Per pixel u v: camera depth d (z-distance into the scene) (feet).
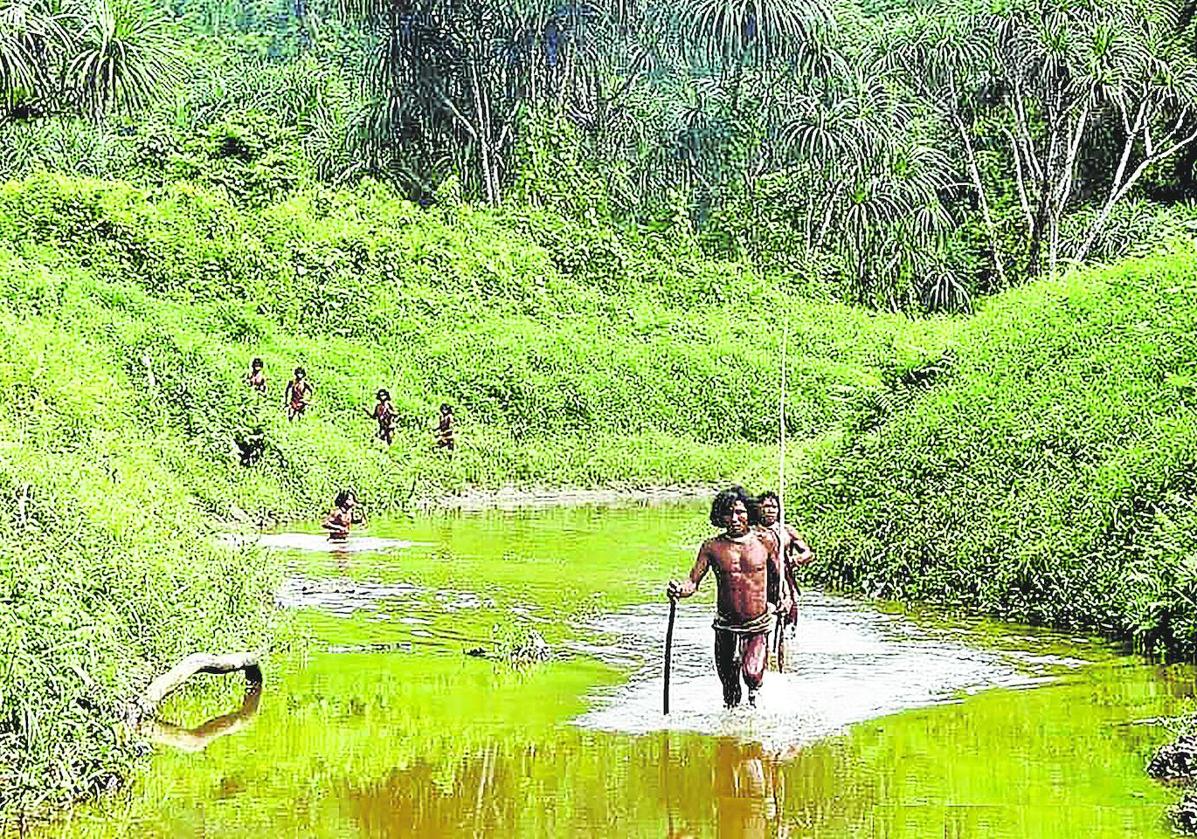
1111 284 99.14
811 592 65.26
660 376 165.99
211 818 33.12
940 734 40.24
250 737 39.99
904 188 227.81
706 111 264.72
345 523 85.61
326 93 281.95
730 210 243.60
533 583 68.03
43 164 219.00
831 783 35.78
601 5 242.58
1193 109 228.43
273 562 66.28
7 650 34.14
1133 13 223.51
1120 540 59.41
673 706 43.34
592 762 37.63
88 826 32.50
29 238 154.61
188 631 44.96
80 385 91.40
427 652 51.24
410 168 234.79
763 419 165.89
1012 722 41.55
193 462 99.50
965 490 69.31
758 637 43.42
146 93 144.66
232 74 299.58
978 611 59.88
